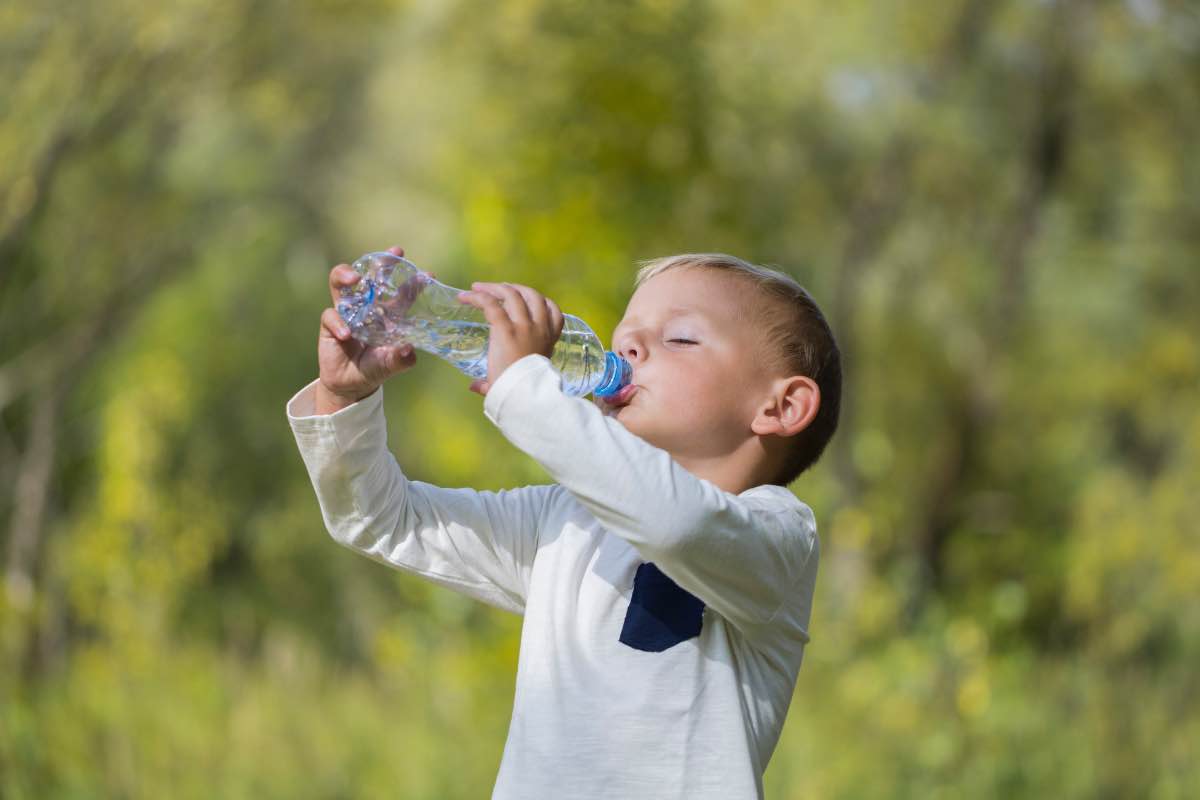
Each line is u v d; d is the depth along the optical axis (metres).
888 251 13.76
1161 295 14.31
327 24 10.67
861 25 11.91
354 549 2.62
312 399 2.57
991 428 15.39
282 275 16.50
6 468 12.55
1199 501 11.62
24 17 9.47
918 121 12.41
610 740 2.29
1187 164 13.44
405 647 8.94
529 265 8.82
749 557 2.28
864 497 11.55
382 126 12.71
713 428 2.49
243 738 7.31
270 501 16.39
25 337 12.00
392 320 2.50
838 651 8.35
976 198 13.50
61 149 9.91
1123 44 13.01
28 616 8.95
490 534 2.60
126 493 11.45
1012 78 13.04
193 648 9.81
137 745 7.04
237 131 12.87
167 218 12.53
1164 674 8.40
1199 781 6.96
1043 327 14.86
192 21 9.94
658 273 2.63
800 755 6.74
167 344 15.66
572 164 8.98
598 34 9.09
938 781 6.92
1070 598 11.34
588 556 2.46
